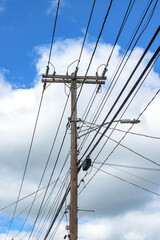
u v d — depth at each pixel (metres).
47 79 11.88
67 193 12.34
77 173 11.62
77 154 11.88
